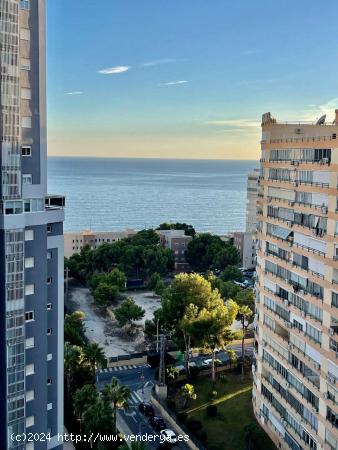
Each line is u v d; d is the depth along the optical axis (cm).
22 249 5650
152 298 15300
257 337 7312
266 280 6981
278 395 6650
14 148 5512
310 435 5872
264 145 7000
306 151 6038
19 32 5494
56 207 6138
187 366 8919
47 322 6128
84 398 7212
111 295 13712
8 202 5525
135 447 5562
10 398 5734
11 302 5628
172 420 7594
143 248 17362
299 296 6144
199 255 18438
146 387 8975
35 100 5719
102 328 12412
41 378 6028
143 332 11844
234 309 8844
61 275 6219
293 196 6288
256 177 17988
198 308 9156
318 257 5753
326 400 5559
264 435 6900
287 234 6384
